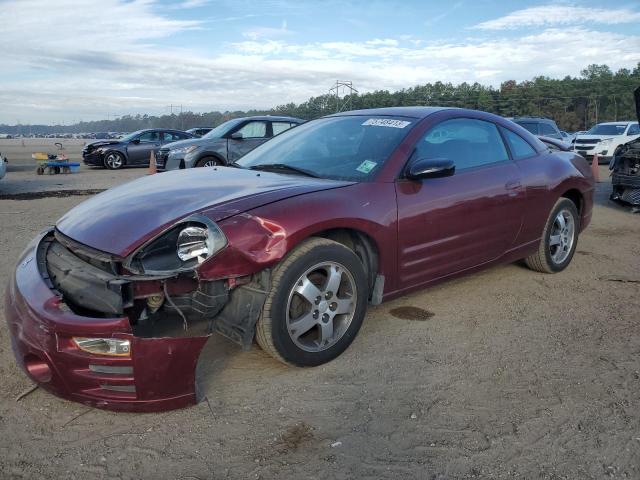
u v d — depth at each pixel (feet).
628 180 27.55
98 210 10.14
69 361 8.05
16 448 7.85
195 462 7.59
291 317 9.85
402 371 10.29
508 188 13.75
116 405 8.27
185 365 8.43
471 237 12.98
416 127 12.41
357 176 11.37
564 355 11.04
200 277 8.68
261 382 9.83
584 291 15.08
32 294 8.59
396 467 7.51
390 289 11.55
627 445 8.03
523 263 17.47
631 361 10.77
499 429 8.43
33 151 111.24
